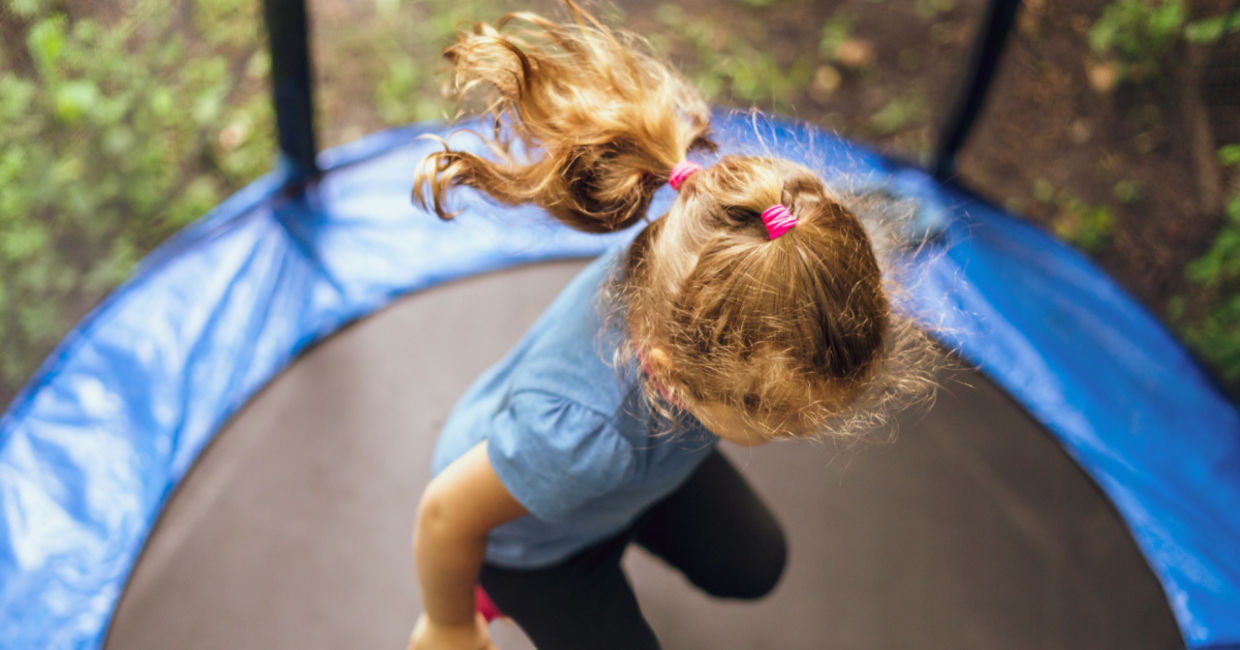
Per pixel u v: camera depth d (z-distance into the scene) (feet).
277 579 4.76
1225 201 7.95
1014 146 9.00
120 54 7.29
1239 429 6.04
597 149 2.72
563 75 2.84
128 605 4.56
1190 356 6.40
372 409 5.57
